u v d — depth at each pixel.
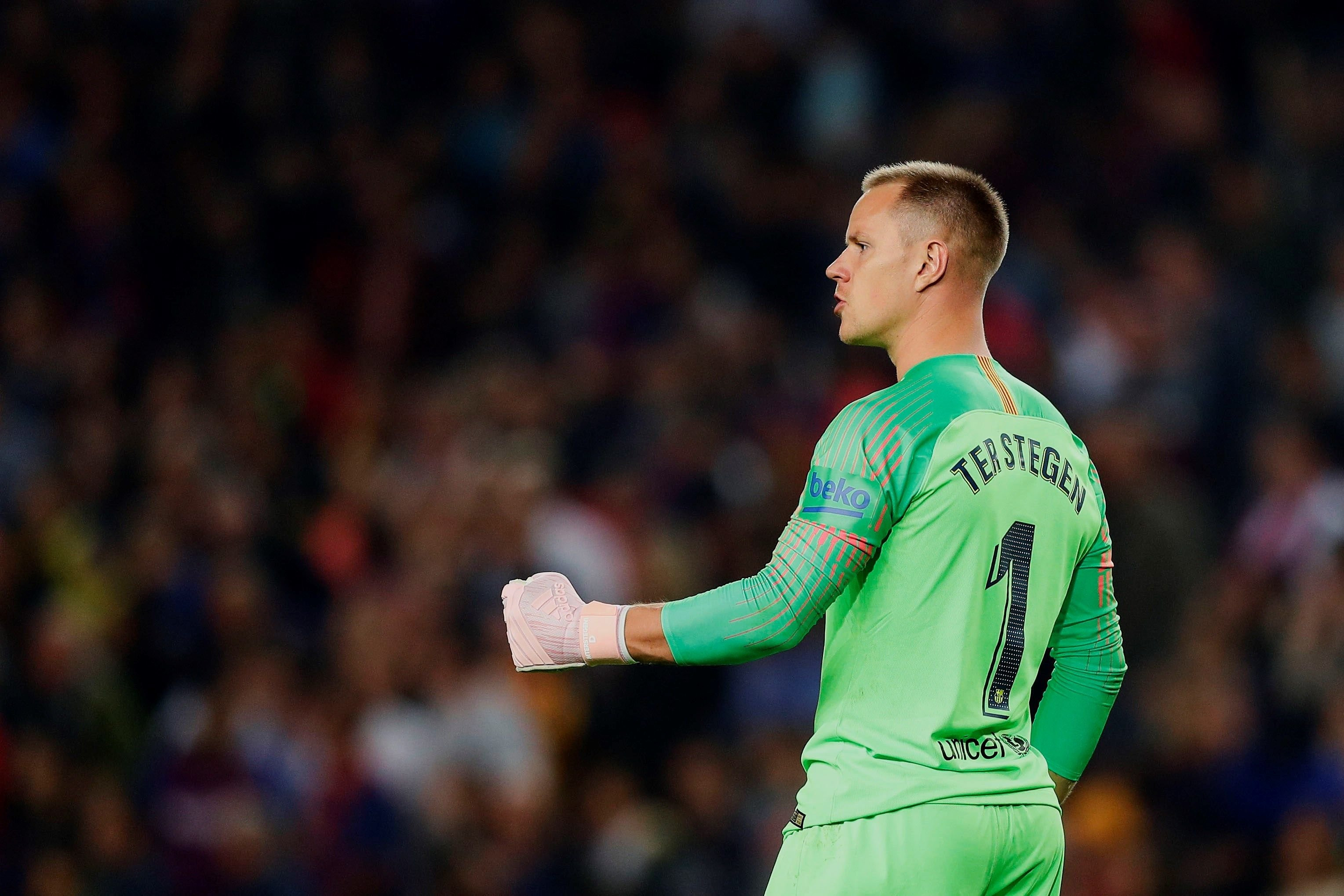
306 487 42.38
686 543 39.97
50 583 38.88
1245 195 51.53
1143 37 54.59
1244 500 43.78
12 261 48.91
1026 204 51.22
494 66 53.41
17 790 33.41
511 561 36.66
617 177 50.97
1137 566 38.03
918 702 13.77
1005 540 13.95
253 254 49.56
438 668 35.56
